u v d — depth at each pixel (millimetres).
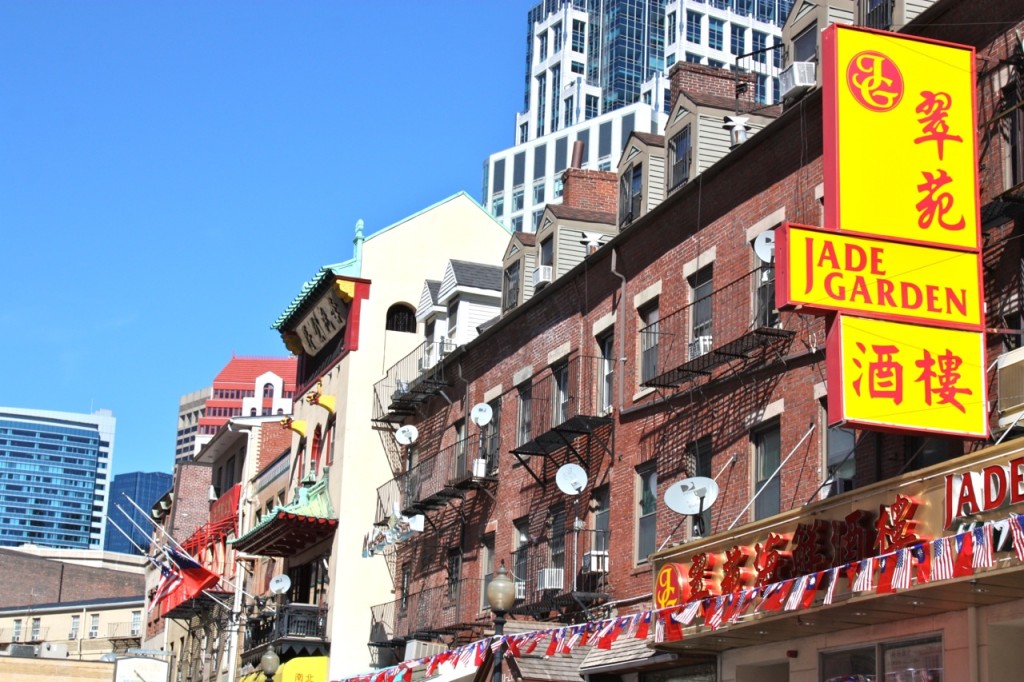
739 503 27344
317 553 52688
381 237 53062
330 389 53656
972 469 17844
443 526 43125
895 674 20656
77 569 107188
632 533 31219
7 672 75312
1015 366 19359
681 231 30953
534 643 24219
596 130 142250
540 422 36562
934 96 21000
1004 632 18734
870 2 26969
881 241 20266
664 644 24719
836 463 24703
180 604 62188
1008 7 21844
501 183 151500
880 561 18453
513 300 42469
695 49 160375
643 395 31609
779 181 27453
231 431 67938
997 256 21484
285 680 47844
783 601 20188
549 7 173000
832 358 19797
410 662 31234
